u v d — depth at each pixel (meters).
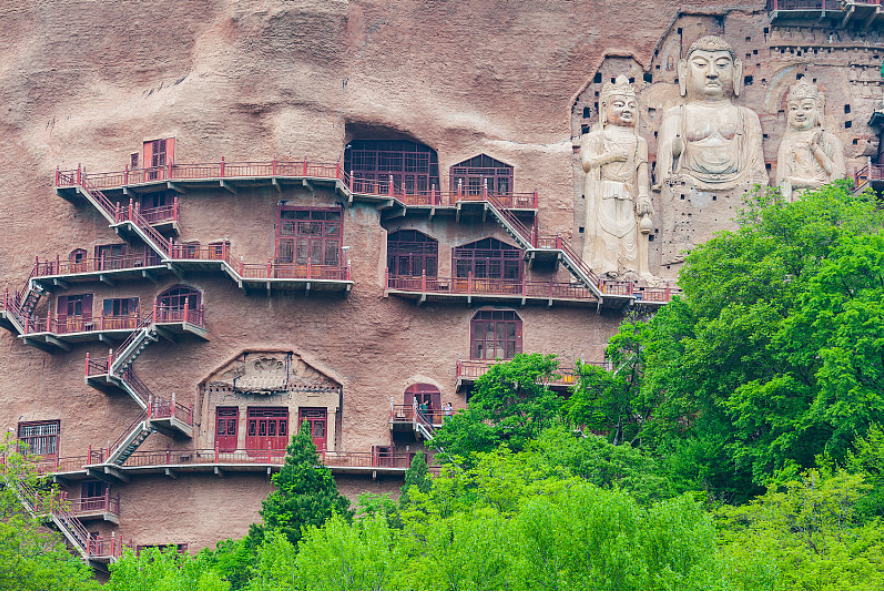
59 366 138.38
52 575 103.19
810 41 149.50
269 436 133.25
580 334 139.38
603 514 92.06
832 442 108.12
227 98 139.25
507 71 145.62
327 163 138.25
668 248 143.00
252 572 106.94
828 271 111.81
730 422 117.69
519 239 138.75
